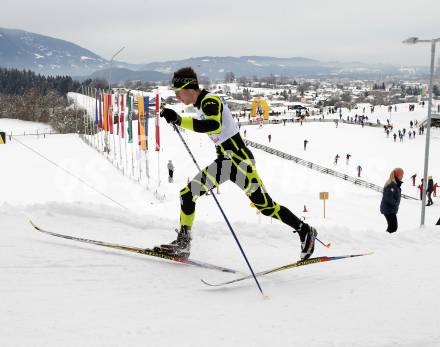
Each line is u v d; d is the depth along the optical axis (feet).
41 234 14.85
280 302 10.37
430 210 70.49
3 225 15.57
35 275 11.29
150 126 176.45
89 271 11.82
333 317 9.50
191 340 8.29
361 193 88.48
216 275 12.21
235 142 11.44
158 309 9.77
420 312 9.75
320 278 12.11
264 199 11.68
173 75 11.53
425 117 233.76
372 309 9.94
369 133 192.03
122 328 8.70
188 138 151.94
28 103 312.71
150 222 17.29
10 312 9.16
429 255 14.03
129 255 13.34
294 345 8.15
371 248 15.35
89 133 164.76
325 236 16.42
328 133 189.06
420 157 140.97
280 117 313.32
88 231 15.97
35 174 94.79
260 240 16.19
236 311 9.80
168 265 12.74
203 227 16.84
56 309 9.45
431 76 50.98
